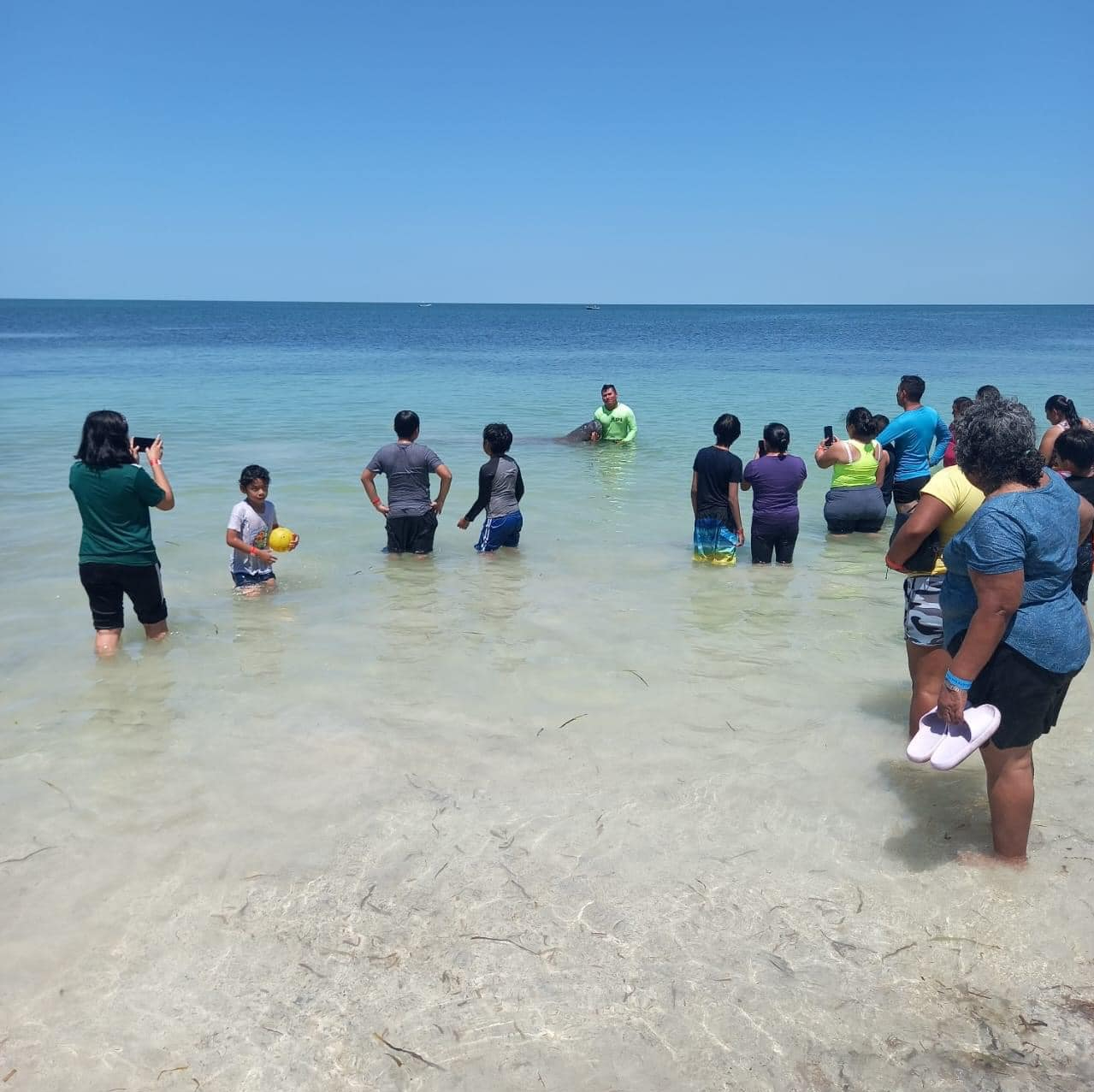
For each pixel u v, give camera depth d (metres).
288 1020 2.77
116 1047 2.67
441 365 37.69
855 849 3.68
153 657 5.85
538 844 3.71
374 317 166.88
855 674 5.61
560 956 3.05
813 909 3.29
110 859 3.59
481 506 8.68
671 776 4.28
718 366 37.09
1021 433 3.27
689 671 5.64
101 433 5.73
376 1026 2.75
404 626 6.51
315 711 5.01
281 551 7.36
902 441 9.37
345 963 3.02
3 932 3.15
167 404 21.45
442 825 3.85
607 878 3.48
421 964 3.01
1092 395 23.94
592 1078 2.56
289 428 17.55
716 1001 2.85
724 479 8.23
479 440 16.39
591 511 10.62
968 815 3.93
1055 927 3.17
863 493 9.48
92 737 4.68
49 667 5.65
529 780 4.24
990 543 3.15
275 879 3.46
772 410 20.70
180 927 3.19
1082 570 4.70
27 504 10.34
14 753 4.50
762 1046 2.67
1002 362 39.56
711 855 3.63
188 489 11.39
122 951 3.07
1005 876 3.46
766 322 129.12
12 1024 2.75
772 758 4.46
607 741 4.65
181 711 5.01
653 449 15.42
